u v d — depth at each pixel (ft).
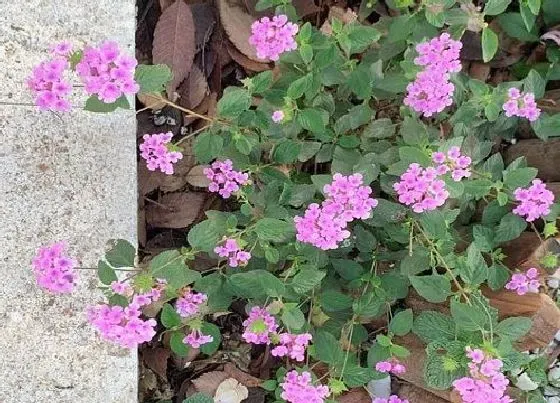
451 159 1.10
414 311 1.35
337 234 1.08
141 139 1.46
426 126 1.30
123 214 1.28
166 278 1.10
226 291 1.26
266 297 1.23
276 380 1.34
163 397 1.46
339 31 1.21
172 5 1.44
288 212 1.28
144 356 1.46
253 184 1.31
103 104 1.04
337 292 1.24
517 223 1.23
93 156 1.27
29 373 1.25
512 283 1.20
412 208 1.15
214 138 1.19
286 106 1.20
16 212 1.24
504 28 1.50
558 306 1.30
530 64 1.54
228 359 1.48
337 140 1.32
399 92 1.33
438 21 1.19
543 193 1.15
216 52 1.49
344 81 1.27
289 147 1.26
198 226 1.11
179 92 1.47
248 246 1.24
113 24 1.28
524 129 1.46
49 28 1.25
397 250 1.33
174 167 1.46
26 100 1.24
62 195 1.26
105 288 1.10
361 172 1.16
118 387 1.28
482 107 1.27
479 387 0.97
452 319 1.11
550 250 1.25
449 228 1.28
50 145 1.25
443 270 1.34
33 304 1.25
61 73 1.03
